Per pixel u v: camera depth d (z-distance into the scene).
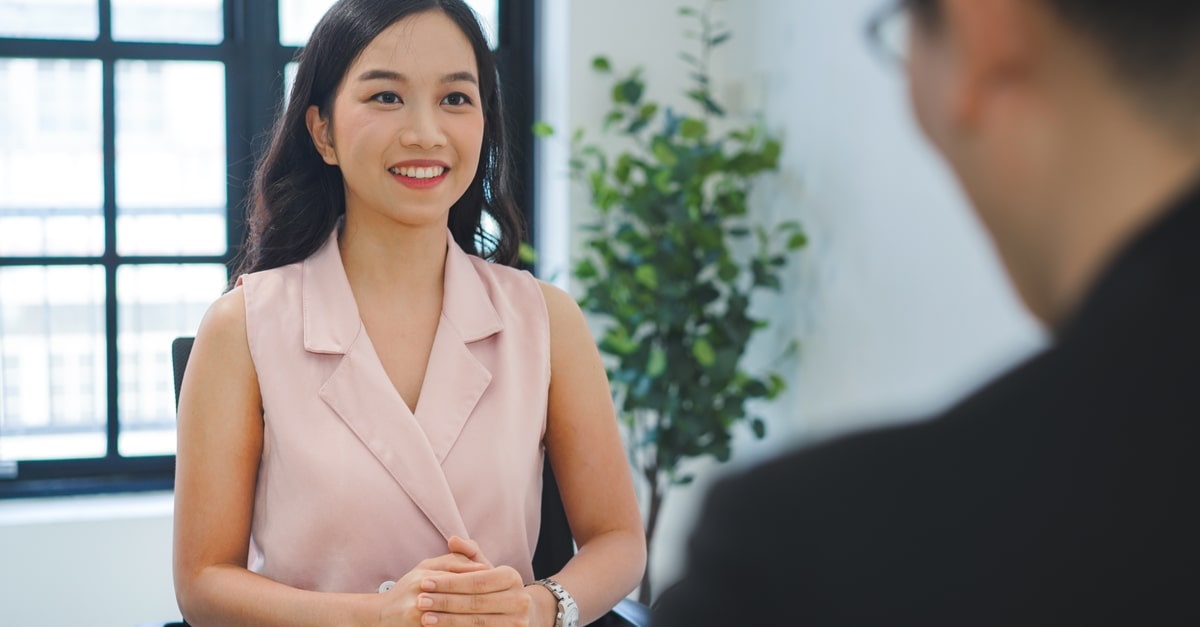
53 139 3.28
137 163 3.34
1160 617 0.30
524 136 3.55
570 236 3.30
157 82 3.33
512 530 1.61
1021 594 0.31
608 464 1.73
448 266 1.69
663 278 3.06
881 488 0.33
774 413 3.28
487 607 1.40
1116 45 0.31
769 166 3.03
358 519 1.52
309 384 1.57
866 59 2.66
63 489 3.26
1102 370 0.31
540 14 3.50
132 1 3.30
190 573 1.53
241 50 3.36
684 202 3.07
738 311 3.09
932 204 2.40
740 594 0.34
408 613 1.39
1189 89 0.31
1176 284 0.30
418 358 1.65
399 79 1.57
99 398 3.36
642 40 3.34
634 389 3.06
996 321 2.15
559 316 1.75
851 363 2.82
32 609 3.03
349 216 1.67
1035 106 0.33
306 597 1.45
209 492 1.55
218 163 3.39
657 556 3.46
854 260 2.79
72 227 3.31
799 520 0.34
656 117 3.36
